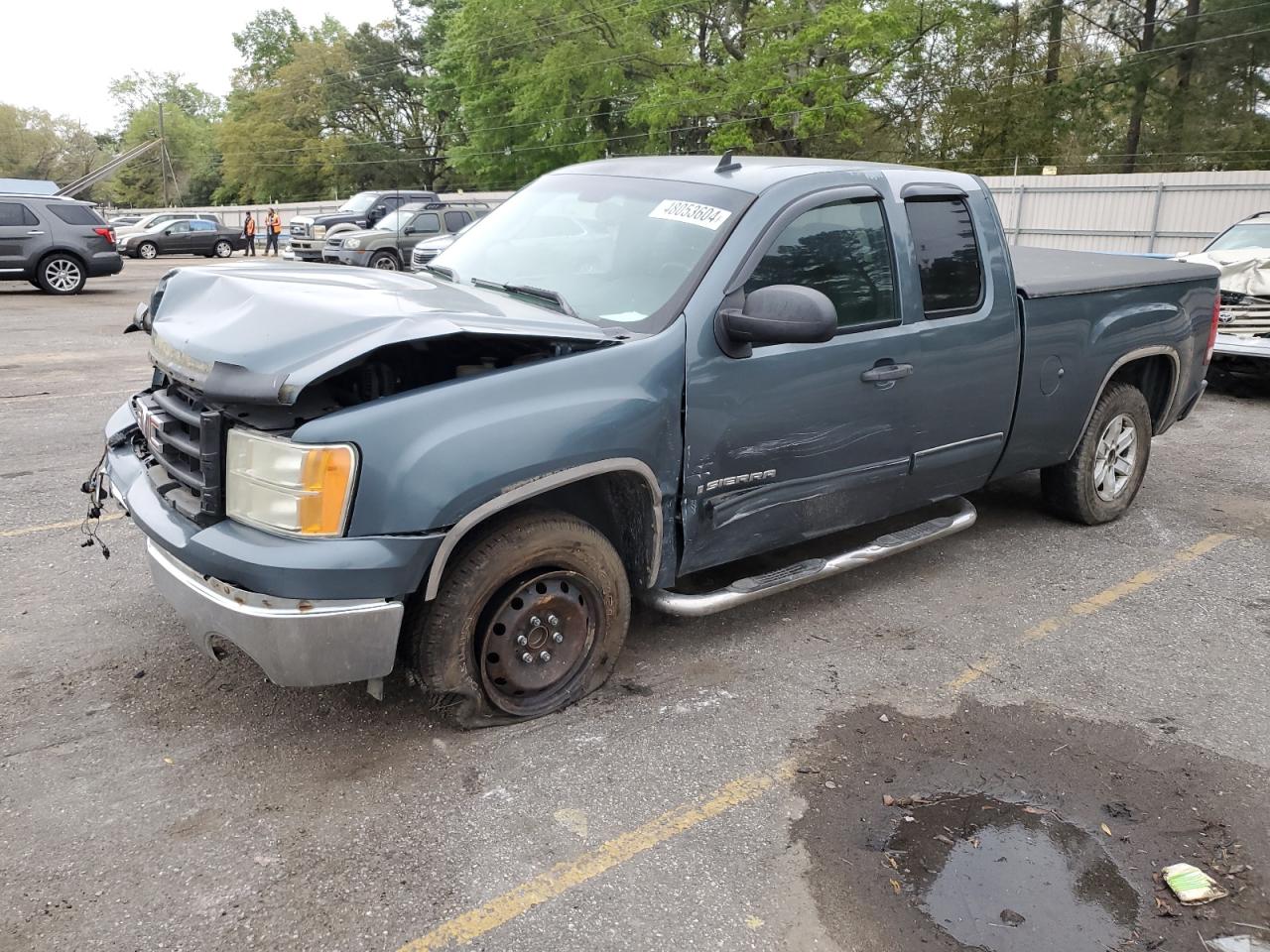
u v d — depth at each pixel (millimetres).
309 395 2996
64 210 18484
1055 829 2973
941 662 4027
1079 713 3658
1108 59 40438
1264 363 9500
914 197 4324
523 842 2830
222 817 2891
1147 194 25141
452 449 2928
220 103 110250
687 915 2568
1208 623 4477
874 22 34438
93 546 4949
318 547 2799
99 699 3510
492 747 3291
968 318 4457
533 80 42312
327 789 3033
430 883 2652
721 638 4172
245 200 78688
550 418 3111
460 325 2973
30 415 7848
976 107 41281
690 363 3471
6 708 3432
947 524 4734
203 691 3578
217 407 3012
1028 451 5070
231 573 2840
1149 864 2834
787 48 35688
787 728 3492
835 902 2635
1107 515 5746
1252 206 23531
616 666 3877
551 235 4148
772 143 40188
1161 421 6043
